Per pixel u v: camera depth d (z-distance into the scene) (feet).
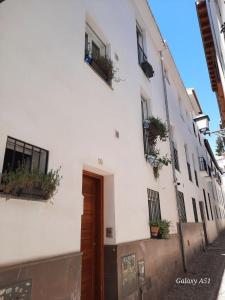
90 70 14.80
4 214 7.46
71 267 9.57
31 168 9.01
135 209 17.08
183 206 32.78
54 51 11.66
